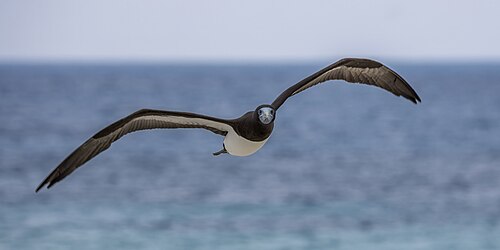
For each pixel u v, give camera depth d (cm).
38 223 3216
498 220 3253
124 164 4809
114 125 995
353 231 3094
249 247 2889
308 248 2870
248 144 1025
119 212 3384
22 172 4666
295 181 4166
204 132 6159
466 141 6066
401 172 4484
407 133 6750
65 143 6144
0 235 3081
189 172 4491
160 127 1018
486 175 4359
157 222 3203
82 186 4022
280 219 3244
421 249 2869
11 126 7262
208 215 3306
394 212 3391
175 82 17012
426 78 19412
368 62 1108
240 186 4028
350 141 6156
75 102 10438
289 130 7062
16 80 17925
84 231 3100
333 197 3722
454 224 3206
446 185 4050
